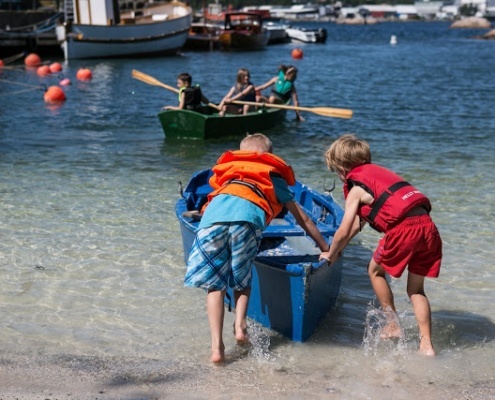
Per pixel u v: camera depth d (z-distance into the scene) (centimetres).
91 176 934
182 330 488
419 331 481
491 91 2083
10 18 3919
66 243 657
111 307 523
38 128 1357
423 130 1348
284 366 436
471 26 10762
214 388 402
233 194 439
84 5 3391
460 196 831
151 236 682
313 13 16812
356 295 558
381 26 12731
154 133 1308
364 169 445
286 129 1352
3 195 824
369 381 415
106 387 400
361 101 1838
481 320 509
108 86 2192
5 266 598
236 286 437
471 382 416
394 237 430
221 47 4184
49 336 474
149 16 3981
